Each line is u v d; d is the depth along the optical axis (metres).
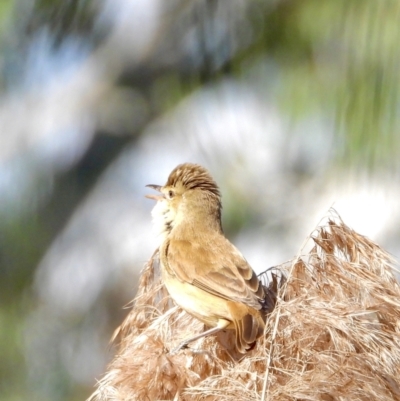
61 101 19.55
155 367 8.34
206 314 9.80
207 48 11.05
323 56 12.73
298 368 8.23
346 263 9.05
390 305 8.82
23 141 18.98
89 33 10.59
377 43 9.44
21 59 13.29
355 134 9.70
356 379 7.96
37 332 17.30
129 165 20.55
